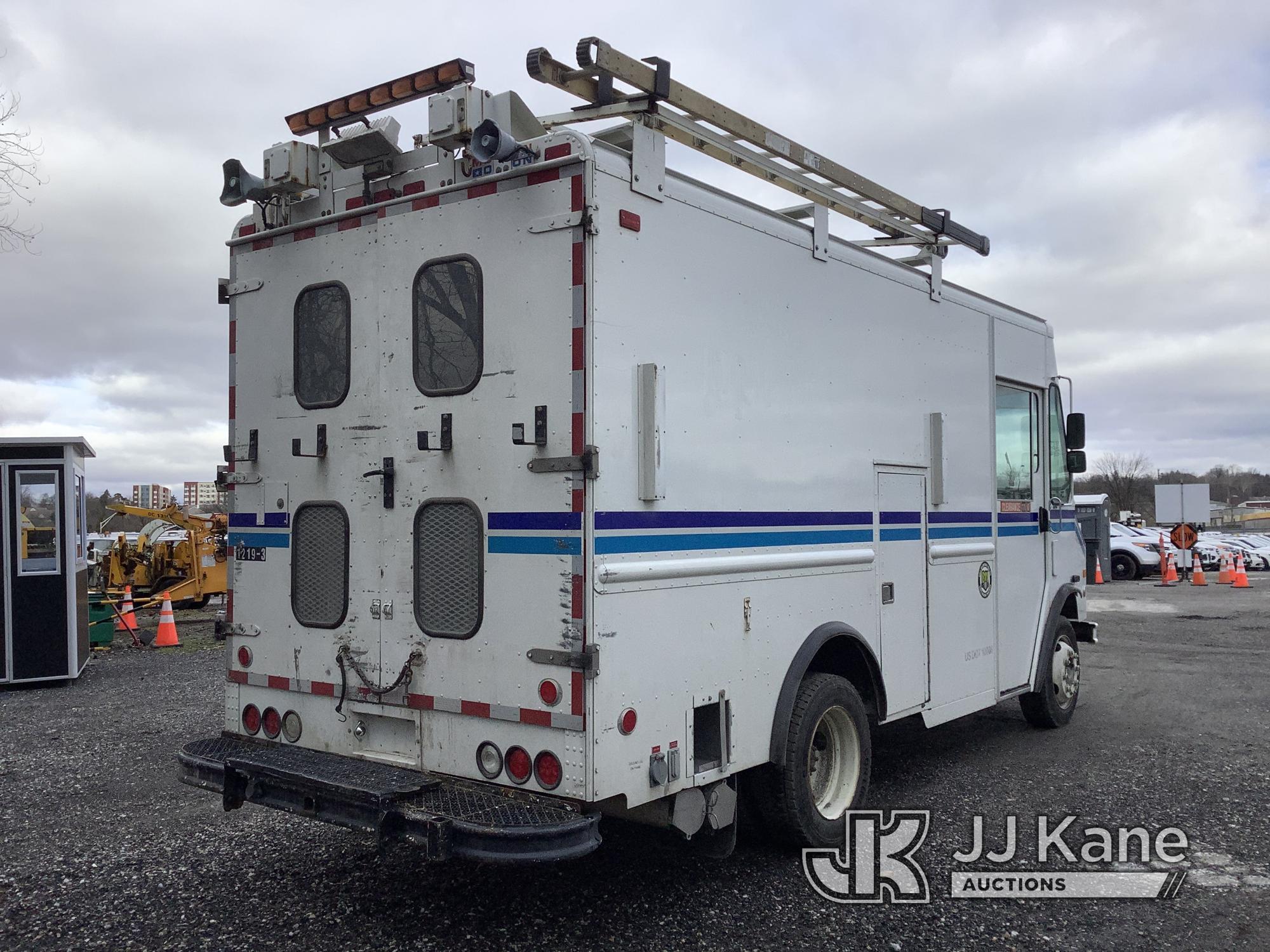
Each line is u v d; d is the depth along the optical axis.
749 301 4.52
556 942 3.96
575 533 3.63
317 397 4.51
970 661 6.44
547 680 3.68
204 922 4.17
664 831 5.33
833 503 5.08
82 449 10.47
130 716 8.49
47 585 10.02
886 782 6.23
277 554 4.62
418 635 4.07
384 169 4.29
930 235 6.28
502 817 3.52
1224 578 22.62
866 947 3.93
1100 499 22.69
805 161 5.12
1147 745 7.24
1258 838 5.21
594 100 4.16
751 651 4.44
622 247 3.80
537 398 3.76
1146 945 3.96
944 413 6.25
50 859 4.95
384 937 4.01
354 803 3.77
